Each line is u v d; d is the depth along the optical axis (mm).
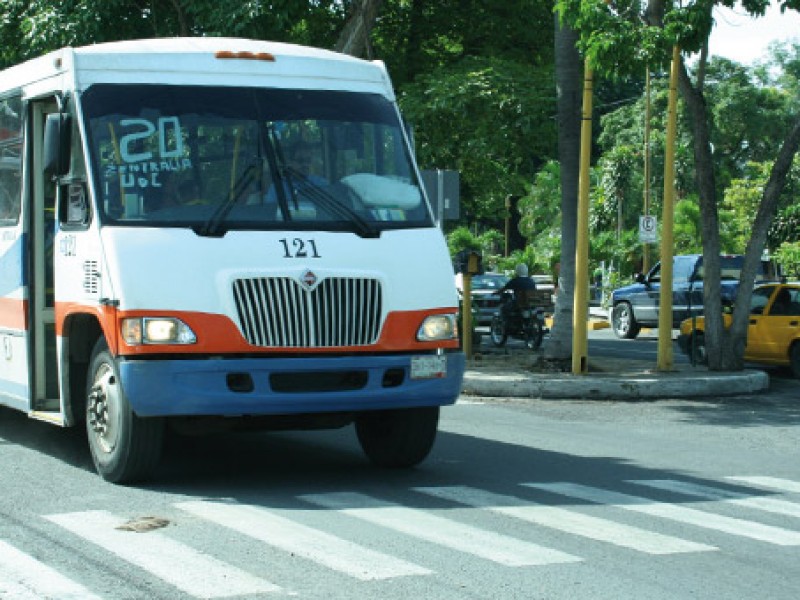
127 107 12281
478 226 97625
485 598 7914
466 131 29000
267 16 25719
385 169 12781
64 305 12648
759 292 26969
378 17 32094
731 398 21406
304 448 14875
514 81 28156
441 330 12180
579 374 22297
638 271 60781
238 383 11391
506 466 13570
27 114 13711
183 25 26859
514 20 31922
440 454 14469
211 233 11664
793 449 15453
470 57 29547
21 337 13844
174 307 11328
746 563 9055
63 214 12648
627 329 40094
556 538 9750
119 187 11930
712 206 23938
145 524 10094
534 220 81562
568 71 23688
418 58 32281
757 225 23938
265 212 11961
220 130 12305
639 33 20875
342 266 11773
